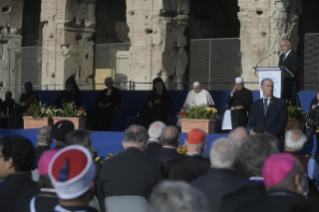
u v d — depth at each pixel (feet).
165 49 109.60
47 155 19.06
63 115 69.87
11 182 22.72
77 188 15.28
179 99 97.25
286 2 96.78
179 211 11.41
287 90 68.64
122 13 140.67
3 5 141.79
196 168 30.12
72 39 124.06
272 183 17.46
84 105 105.40
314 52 102.47
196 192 11.85
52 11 123.85
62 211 15.60
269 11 96.68
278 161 17.48
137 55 111.96
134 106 100.89
